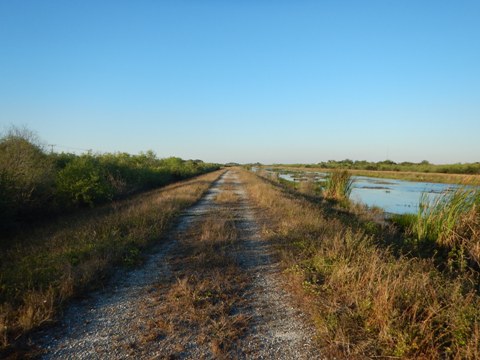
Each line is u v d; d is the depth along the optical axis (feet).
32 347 13.19
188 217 43.50
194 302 17.37
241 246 28.58
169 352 12.99
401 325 13.39
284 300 18.01
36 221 41.98
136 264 23.47
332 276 19.16
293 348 13.41
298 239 29.14
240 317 15.62
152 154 127.24
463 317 12.89
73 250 24.75
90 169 53.78
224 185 100.83
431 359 11.89
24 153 44.14
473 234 28.30
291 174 219.20
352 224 39.09
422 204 34.68
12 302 16.35
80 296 18.11
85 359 12.51
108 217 37.50
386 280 16.44
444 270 22.84
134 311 16.48
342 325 14.38
